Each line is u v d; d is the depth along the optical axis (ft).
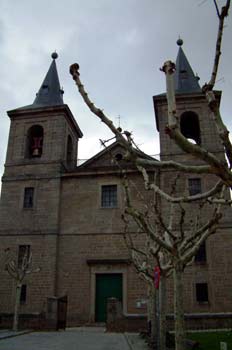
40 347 42.60
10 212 89.25
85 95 17.12
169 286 74.79
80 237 84.94
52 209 87.66
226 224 78.54
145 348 41.91
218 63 15.71
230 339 46.73
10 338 52.49
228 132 15.37
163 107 93.20
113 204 87.56
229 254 76.43
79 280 81.46
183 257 29.25
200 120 90.58
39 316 70.28
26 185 91.45
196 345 39.19
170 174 83.82
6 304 80.28
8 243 86.02
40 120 98.89
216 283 74.90
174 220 78.13
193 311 73.26
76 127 107.04
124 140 17.04
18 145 96.99
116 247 82.43
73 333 62.08
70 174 90.89
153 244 46.96
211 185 81.82
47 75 113.09
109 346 43.78
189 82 100.01
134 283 78.95
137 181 86.28
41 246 84.48
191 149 15.28
